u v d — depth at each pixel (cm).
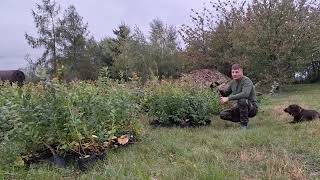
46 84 575
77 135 560
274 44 2180
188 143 682
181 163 555
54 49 3922
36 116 554
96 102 629
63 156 561
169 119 916
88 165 548
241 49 2348
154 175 504
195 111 917
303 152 610
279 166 523
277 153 597
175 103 911
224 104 1059
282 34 2178
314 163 554
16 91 701
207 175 469
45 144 567
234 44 2362
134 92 904
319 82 3105
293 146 641
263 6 2236
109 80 797
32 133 547
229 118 912
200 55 2741
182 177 479
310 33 2209
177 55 2747
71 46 3978
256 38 2205
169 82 1041
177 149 629
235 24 2558
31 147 568
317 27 2252
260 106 1223
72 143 558
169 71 2705
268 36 2194
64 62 3866
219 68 2723
